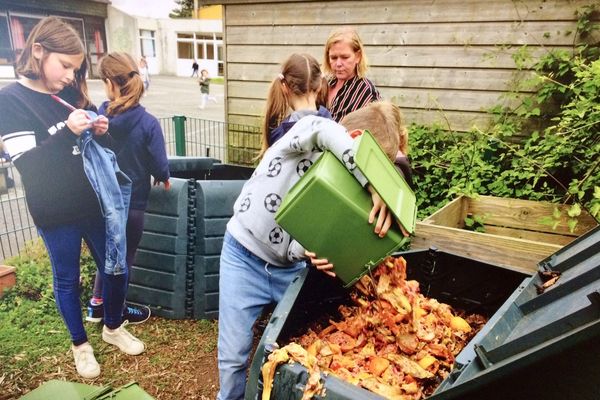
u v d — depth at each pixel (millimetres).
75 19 31094
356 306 1994
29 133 2363
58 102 2451
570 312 1259
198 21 43625
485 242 2961
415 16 4980
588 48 4234
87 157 2518
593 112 3623
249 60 6258
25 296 3701
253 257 2025
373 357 1714
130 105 2898
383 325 1801
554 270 1839
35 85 2389
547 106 4480
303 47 5801
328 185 1478
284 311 1686
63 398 1669
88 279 3730
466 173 4402
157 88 27531
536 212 3773
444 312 1989
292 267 2133
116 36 34969
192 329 3338
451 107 4996
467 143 4613
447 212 3715
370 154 1598
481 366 1292
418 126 5113
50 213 2496
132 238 3127
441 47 4922
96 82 25938
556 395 1086
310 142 1694
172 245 3316
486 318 2113
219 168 4223
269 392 1459
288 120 2195
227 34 6344
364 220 1508
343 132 1609
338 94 3381
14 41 25984
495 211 3957
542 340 1206
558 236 3693
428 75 5059
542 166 3902
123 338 3045
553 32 4371
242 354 2107
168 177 3152
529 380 1105
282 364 1442
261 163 1972
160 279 3420
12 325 3293
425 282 2270
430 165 4738
